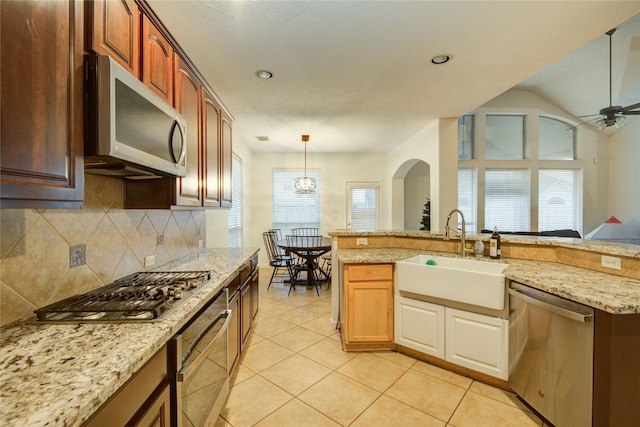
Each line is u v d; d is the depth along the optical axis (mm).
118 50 1187
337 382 2043
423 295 2250
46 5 815
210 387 1414
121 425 760
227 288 1784
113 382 704
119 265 1625
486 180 5781
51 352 828
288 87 2824
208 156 2270
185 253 2535
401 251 2811
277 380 2068
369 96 3062
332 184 6164
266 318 3309
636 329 1267
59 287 1217
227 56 2232
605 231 5305
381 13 1756
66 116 885
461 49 2168
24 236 1065
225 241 4039
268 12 1736
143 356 835
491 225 5773
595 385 1323
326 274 5000
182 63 1821
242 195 5129
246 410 1759
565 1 1659
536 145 5762
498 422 1656
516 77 2635
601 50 4273
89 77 994
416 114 3662
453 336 2117
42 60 800
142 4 1377
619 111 3955
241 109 3461
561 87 5352
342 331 2709
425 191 6566
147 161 1242
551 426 1610
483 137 5699
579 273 1816
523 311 1741
